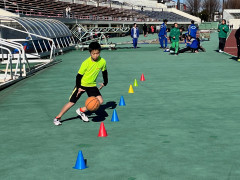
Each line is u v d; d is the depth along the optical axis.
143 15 88.88
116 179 4.11
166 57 21.91
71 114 7.65
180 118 7.05
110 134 6.02
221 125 6.46
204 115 7.27
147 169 4.41
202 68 15.80
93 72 6.57
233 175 4.18
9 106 8.64
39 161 4.79
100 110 7.95
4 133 6.27
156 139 5.67
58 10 50.69
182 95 9.55
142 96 9.54
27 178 4.22
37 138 5.90
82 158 4.51
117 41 44.94
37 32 24.56
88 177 4.20
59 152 5.14
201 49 25.77
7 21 24.03
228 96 9.25
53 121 7.06
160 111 7.71
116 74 14.37
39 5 47.91
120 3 92.12
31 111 8.05
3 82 11.88
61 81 12.74
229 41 40.75
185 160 4.70
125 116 7.32
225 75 13.37
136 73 14.55
